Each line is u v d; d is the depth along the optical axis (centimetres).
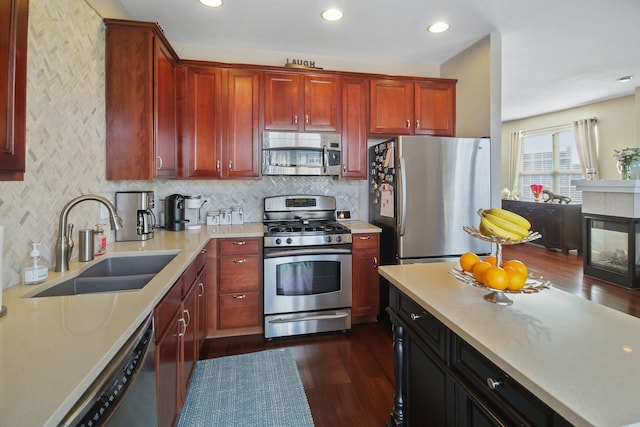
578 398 64
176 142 276
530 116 714
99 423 73
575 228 587
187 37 301
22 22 90
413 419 146
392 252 297
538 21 275
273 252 274
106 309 109
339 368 232
